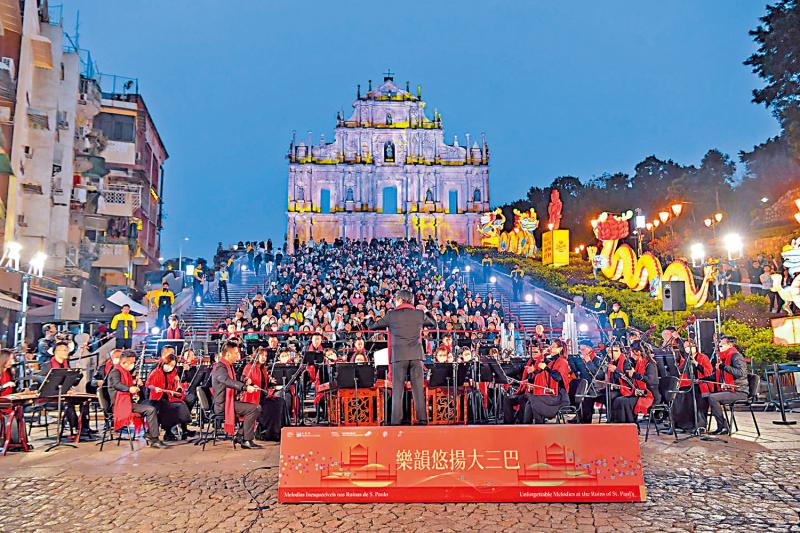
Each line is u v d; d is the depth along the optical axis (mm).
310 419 12883
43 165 24859
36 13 24594
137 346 18375
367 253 43250
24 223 23594
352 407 10641
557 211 38688
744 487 6996
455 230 63094
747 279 23656
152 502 6684
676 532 5590
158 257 44438
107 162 34281
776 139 48219
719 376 10789
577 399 11062
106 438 10938
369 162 63031
